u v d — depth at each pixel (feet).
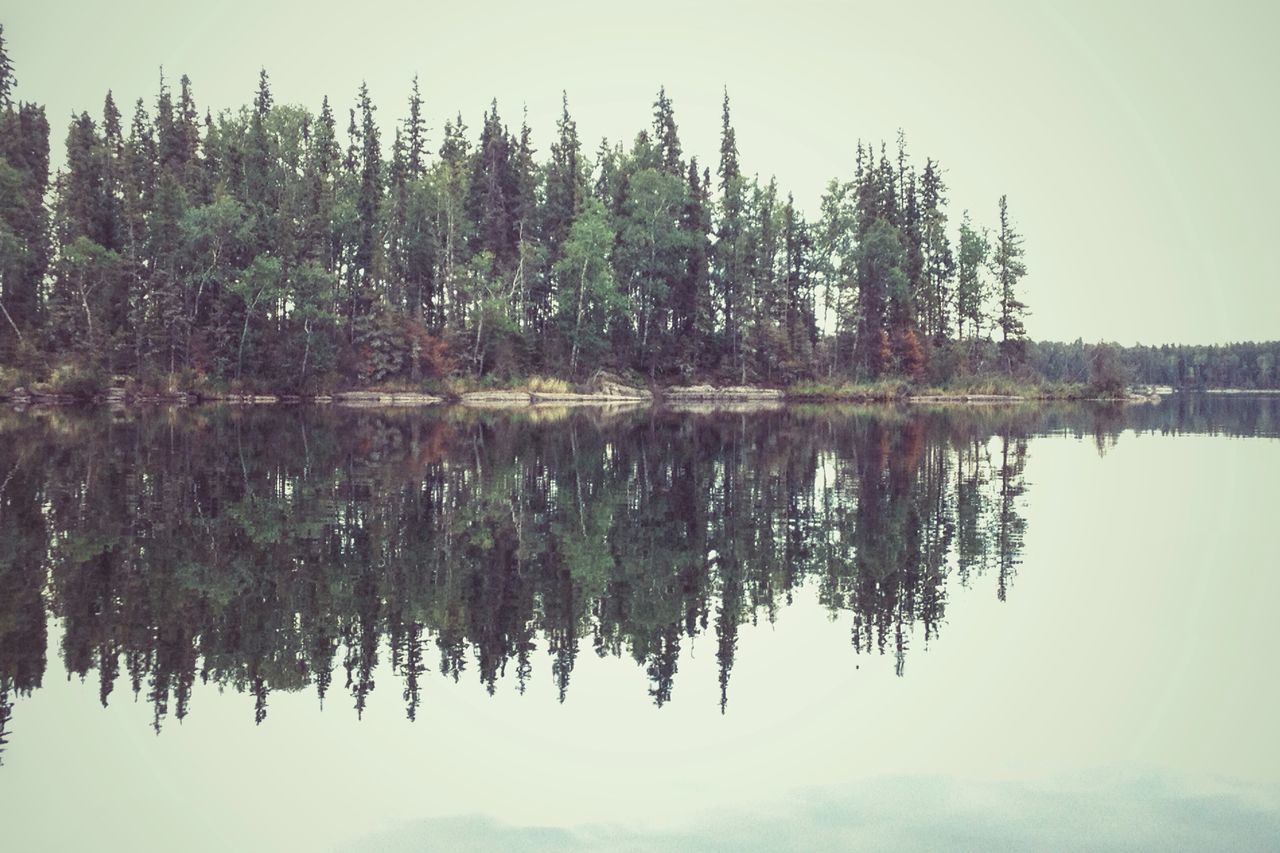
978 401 292.20
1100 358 333.83
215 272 225.56
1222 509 70.08
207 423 153.58
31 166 259.80
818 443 127.44
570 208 289.12
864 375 298.56
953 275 318.24
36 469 85.56
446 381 249.96
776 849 20.95
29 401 197.26
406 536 57.11
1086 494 77.71
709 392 279.49
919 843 21.12
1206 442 134.21
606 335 279.69
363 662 34.76
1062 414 221.25
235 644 36.14
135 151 257.14
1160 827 21.85
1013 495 76.84
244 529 58.23
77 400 203.51
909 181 314.35
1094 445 126.82
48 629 37.29
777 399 280.92
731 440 132.26
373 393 241.96
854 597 44.14
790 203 307.37
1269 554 53.62
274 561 49.62
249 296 225.76
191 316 228.43
